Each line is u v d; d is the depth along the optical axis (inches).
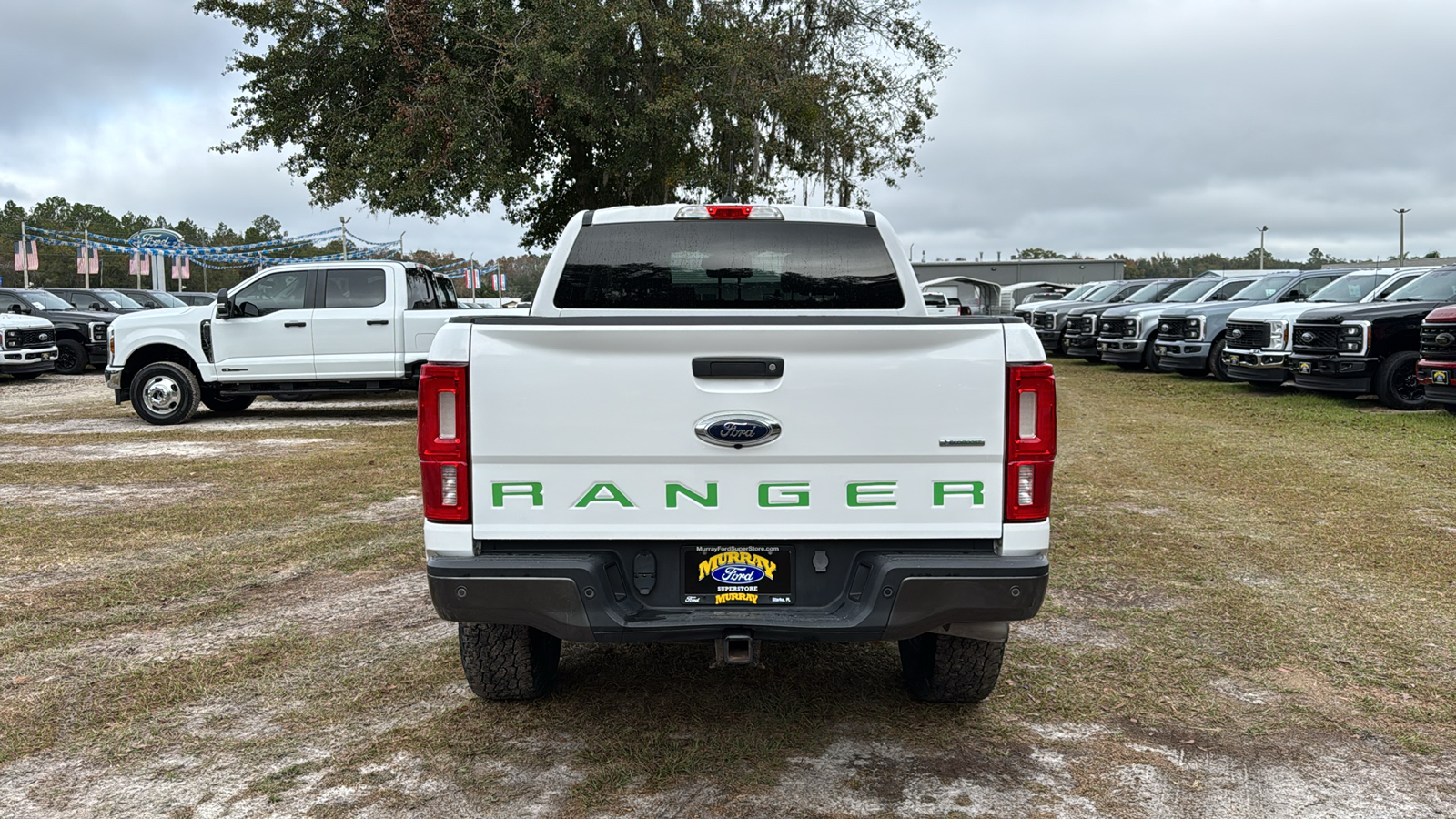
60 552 245.4
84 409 567.2
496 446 123.1
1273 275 728.3
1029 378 123.8
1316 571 221.9
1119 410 518.9
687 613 126.0
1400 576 217.2
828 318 126.2
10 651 177.3
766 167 975.6
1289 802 122.4
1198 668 166.1
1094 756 135.0
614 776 129.8
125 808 122.3
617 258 170.6
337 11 831.1
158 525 274.4
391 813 120.7
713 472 124.1
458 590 123.2
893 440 123.7
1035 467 124.7
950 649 142.3
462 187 786.2
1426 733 141.6
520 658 144.9
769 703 153.6
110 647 179.5
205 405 581.0
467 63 836.0
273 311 497.4
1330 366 510.6
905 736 141.6
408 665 169.9
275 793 126.0
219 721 148.1
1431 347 445.7
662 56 853.2
